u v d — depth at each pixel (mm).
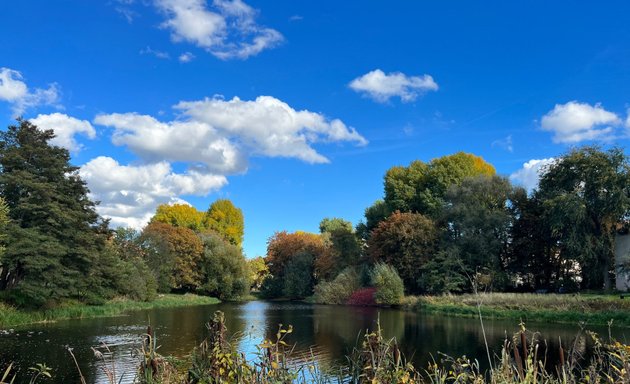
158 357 4789
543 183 39125
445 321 26219
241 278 59594
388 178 55125
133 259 44594
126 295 41000
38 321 25688
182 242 56219
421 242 42594
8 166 27625
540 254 40906
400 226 43531
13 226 25375
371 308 39500
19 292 26578
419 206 51188
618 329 20656
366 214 58781
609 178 32844
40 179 28250
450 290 39781
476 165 54781
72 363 13828
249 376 4414
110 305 34906
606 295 30422
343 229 56094
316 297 52344
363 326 23797
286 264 66875
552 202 34781
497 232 40781
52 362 14047
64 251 26766
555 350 14844
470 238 39750
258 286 87625
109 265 34188
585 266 34875
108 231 33125
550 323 24078
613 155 33812
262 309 38375
